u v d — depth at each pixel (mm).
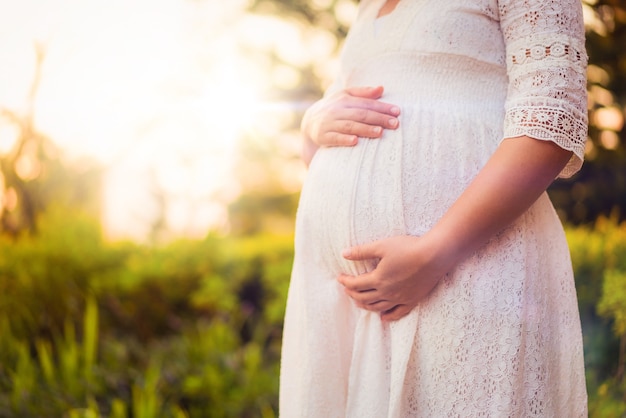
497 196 1039
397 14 1231
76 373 2787
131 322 3518
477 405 1085
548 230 1188
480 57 1162
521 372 1093
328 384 1244
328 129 1269
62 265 3361
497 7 1148
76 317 3287
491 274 1100
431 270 1078
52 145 4062
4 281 3152
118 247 3732
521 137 1042
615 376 2152
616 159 3143
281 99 4820
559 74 1041
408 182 1153
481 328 1090
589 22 2920
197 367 3041
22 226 3918
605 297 2043
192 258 3807
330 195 1235
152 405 2525
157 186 4672
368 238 1180
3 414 2461
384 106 1203
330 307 1255
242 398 2863
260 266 3980
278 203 6590
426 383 1129
